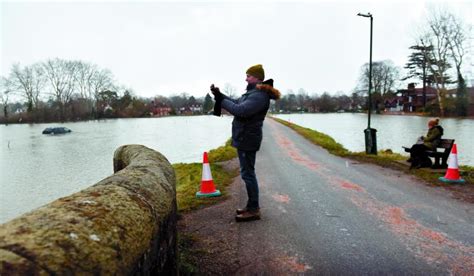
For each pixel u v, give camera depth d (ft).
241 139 14.39
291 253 12.01
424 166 28.58
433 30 185.16
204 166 20.86
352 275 10.39
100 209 5.09
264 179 25.84
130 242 4.95
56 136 146.00
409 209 17.35
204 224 15.29
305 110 402.31
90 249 4.10
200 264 11.20
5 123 296.51
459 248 12.39
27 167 65.87
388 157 36.19
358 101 360.89
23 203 41.34
